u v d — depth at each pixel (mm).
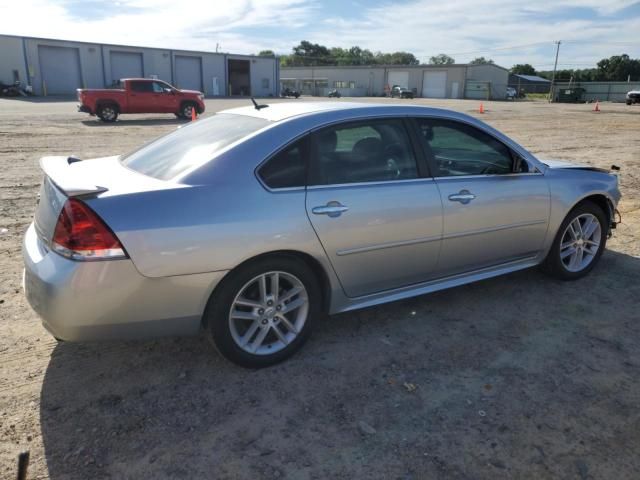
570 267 4699
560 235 4504
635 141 16641
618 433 2715
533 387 3107
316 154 3281
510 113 32281
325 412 2861
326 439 2650
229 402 2936
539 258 4469
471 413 2861
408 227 3551
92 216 2672
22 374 3150
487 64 73312
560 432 2719
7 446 2543
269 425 2750
